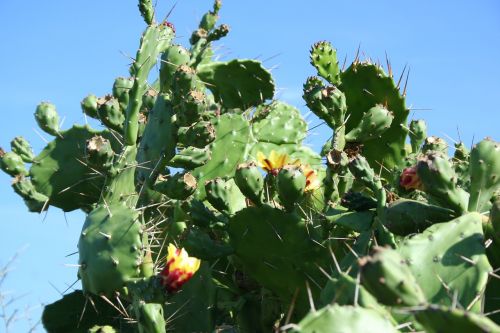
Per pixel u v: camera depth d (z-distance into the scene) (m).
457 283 1.33
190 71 1.81
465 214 1.44
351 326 1.08
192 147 1.87
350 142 1.95
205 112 1.83
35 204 2.26
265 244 1.70
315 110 1.89
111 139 2.28
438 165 1.47
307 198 1.86
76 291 1.97
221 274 1.95
